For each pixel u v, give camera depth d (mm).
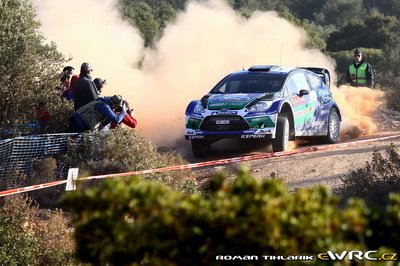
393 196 12586
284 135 42156
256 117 41656
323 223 12039
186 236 12312
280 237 12023
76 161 35969
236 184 12477
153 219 12383
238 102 42312
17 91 41875
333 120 48375
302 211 12102
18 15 42844
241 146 46500
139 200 12453
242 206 12125
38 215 30719
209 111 42219
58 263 27344
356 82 60750
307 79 47000
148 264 12773
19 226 28359
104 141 36625
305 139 48719
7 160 35312
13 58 41375
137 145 36906
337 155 39188
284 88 43969
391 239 12531
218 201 12195
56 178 35125
